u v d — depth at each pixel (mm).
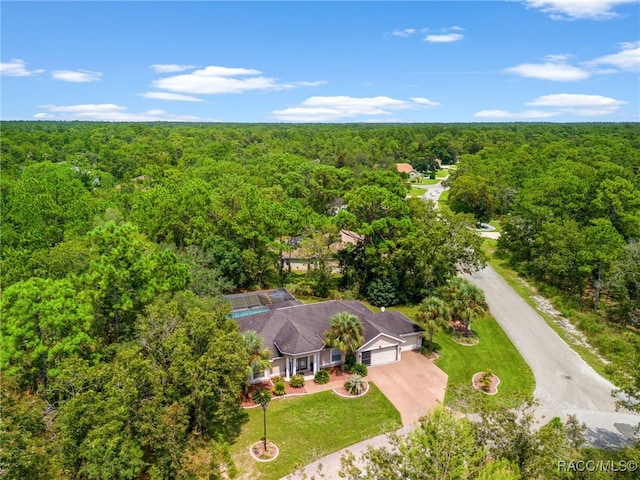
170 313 27703
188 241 51562
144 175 105562
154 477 21031
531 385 33812
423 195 118688
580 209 59656
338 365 36219
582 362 37281
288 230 53375
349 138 187375
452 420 17969
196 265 43031
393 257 47844
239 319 37688
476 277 58062
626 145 132750
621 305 45062
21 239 45594
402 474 17797
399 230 48219
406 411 30406
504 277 58125
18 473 17141
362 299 50094
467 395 30766
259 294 43875
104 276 31094
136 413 21484
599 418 29938
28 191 54594
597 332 41844
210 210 54062
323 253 50188
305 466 25234
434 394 32500
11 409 19781
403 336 38094
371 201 48812
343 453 26312
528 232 59250
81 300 29500
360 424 29016
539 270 55844
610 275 45031
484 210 89312
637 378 24859
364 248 51094
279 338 34969
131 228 34344
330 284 52469
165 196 53562
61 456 19188
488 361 37344
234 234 52875
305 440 27469
